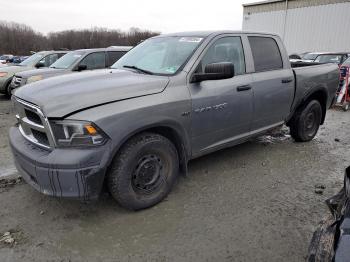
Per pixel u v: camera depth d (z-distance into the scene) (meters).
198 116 3.65
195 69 3.67
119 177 3.09
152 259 2.69
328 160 4.91
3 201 3.56
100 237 2.97
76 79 3.40
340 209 1.84
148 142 3.21
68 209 3.42
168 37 4.37
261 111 4.51
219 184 4.02
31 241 2.90
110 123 2.88
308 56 14.57
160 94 3.30
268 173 4.38
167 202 3.56
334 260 1.56
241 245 2.86
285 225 3.16
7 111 8.70
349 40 21.62
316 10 23.03
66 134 2.81
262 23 27.08
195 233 3.03
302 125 5.48
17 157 3.22
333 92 5.93
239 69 4.24
